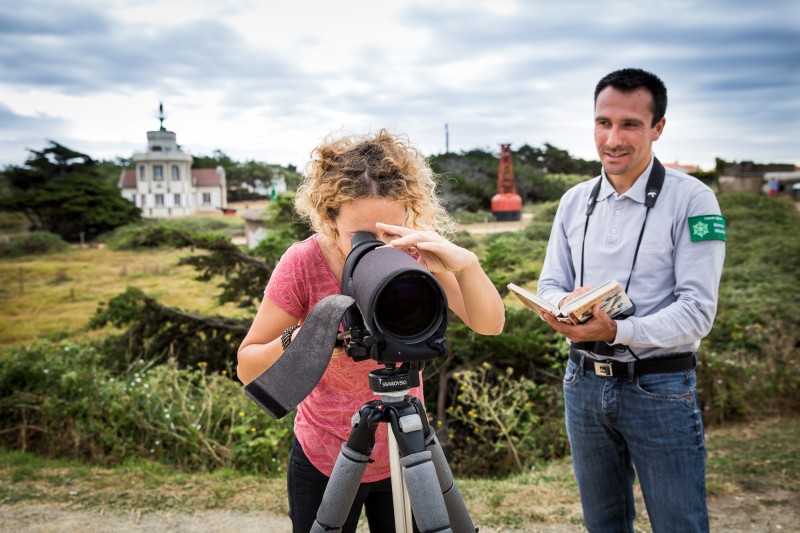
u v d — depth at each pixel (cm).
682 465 202
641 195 214
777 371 576
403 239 138
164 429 475
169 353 669
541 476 410
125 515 345
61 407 487
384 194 141
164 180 3672
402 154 150
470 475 502
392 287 116
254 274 719
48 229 2958
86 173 3192
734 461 410
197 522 337
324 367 121
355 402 159
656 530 210
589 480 228
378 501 171
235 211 4019
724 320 773
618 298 202
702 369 550
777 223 1566
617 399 209
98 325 670
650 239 211
